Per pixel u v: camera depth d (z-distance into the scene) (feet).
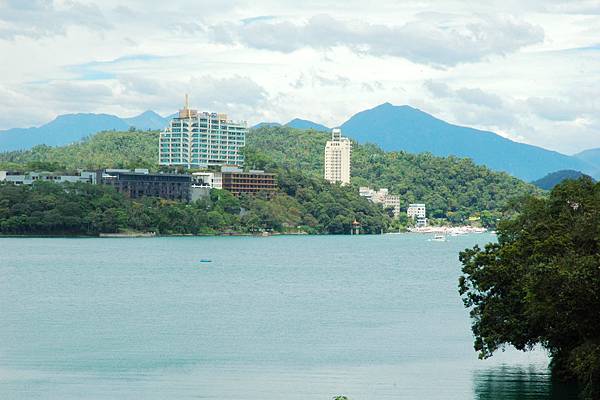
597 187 481.46
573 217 450.30
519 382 496.64
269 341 634.84
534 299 398.21
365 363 552.82
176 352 587.68
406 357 572.10
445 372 526.16
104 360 560.61
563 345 436.76
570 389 480.23
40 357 568.00
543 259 409.90
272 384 495.41
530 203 506.89
